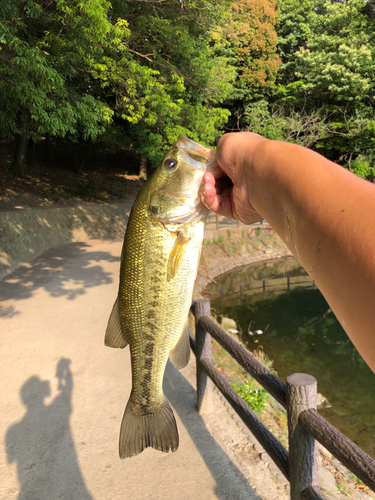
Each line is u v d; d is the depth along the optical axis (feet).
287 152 1.76
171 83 38.55
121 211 61.67
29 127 30.89
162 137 41.91
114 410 12.35
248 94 72.64
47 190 58.65
